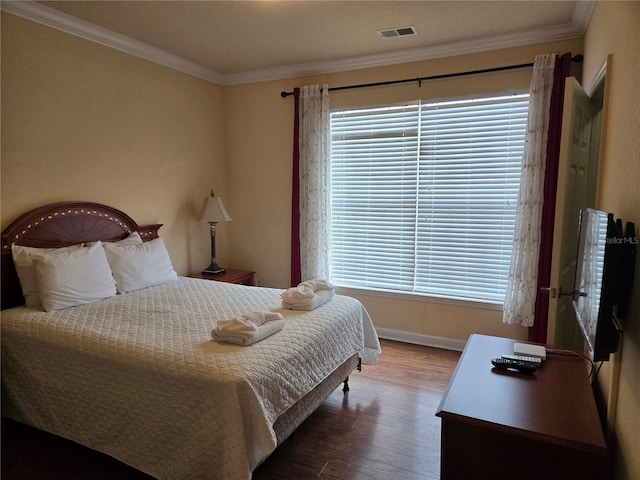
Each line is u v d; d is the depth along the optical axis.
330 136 4.14
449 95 3.66
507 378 1.74
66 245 3.11
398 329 4.10
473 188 3.66
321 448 2.36
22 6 2.77
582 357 1.95
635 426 1.27
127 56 3.58
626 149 1.56
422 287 3.97
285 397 2.02
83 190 3.29
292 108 4.34
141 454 2.00
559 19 3.03
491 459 1.47
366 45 3.60
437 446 2.38
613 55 1.91
